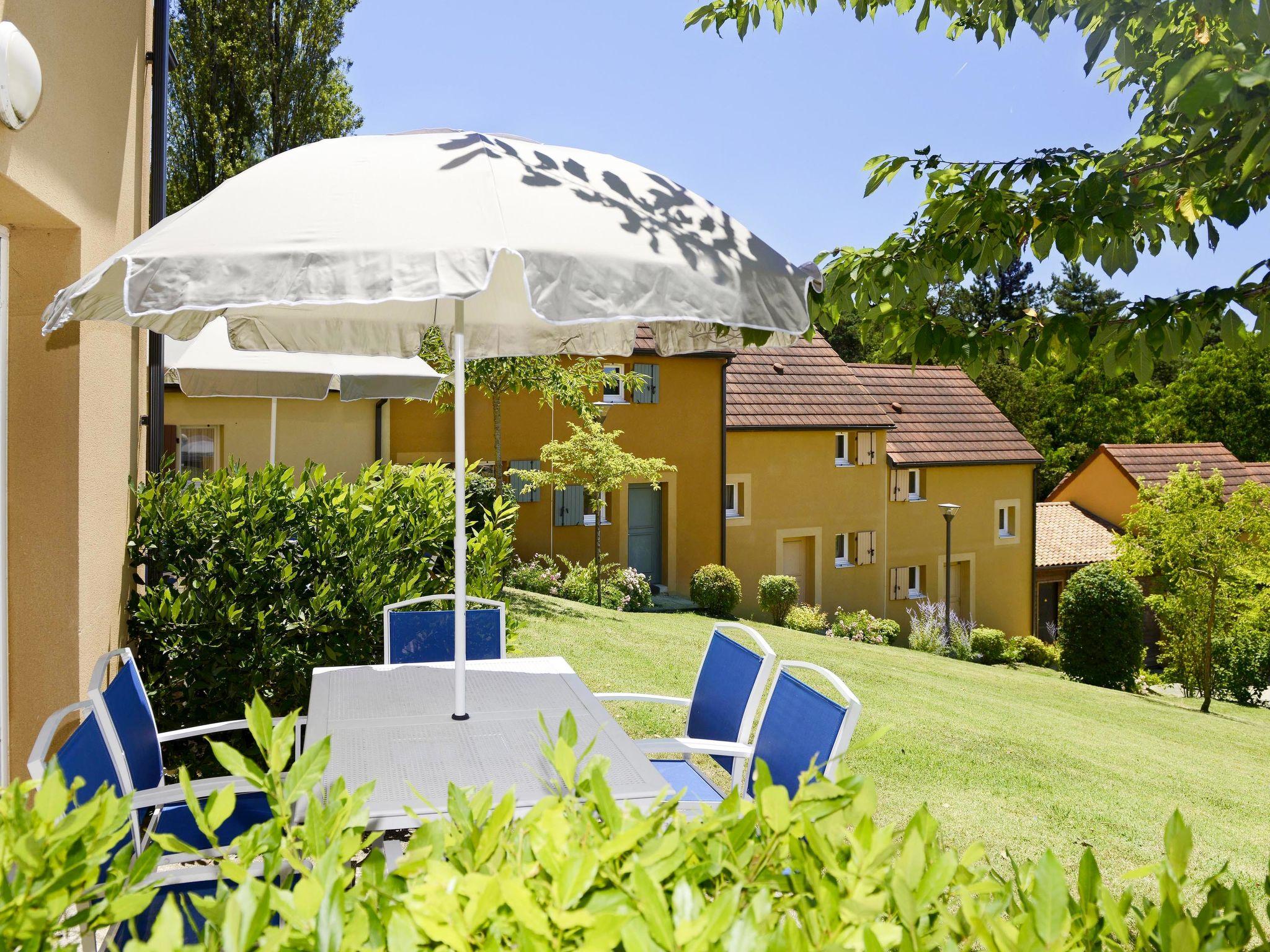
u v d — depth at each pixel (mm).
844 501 24688
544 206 2770
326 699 3604
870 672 13133
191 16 20312
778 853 1285
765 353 25562
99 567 4621
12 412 4230
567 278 2549
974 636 23766
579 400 17297
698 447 22109
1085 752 9352
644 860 1188
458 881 1130
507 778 2783
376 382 7754
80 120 4316
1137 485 30891
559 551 20391
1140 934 1181
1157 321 3498
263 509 5527
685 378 21922
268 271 2420
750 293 2914
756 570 23484
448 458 18578
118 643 5051
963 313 51875
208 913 1096
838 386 25531
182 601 5348
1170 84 2158
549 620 12922
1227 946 1103
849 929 1122
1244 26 2320
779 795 1262
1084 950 1172
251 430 15406
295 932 1064
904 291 4039
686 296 2736
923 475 26141
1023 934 1104
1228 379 42844
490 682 3879
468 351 5465
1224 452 33281
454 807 1326
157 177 5918
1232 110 2549
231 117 20594
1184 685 22734
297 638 5621
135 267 2441
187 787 1252
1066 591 22734
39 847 1141
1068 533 30859
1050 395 46531
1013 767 8070
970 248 3824
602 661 10398
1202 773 9477
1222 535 20875
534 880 1187
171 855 3016
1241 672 22188
